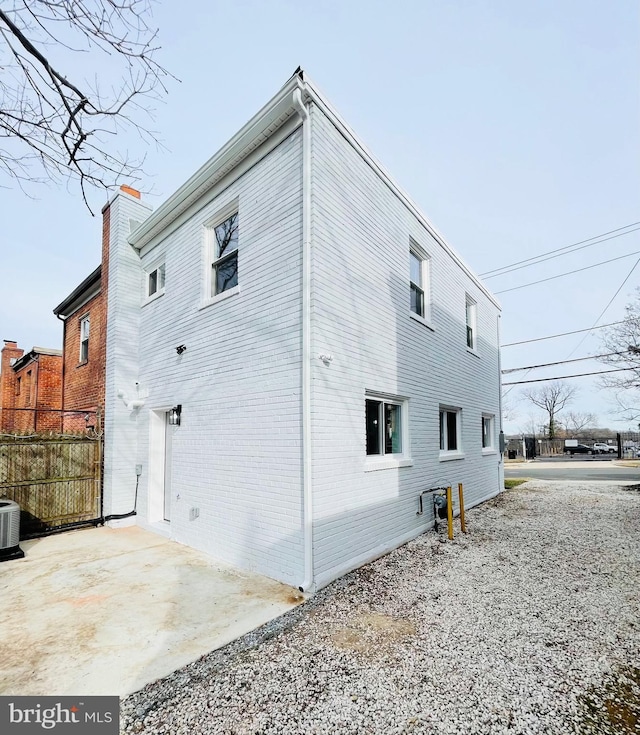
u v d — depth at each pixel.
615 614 3.65
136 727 2.25
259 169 5.52
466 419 9.30
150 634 3.35
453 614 3.67
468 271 9.82
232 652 3.06
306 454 4.39
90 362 9.39
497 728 2.20
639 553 5.58
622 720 2.27
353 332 5.31
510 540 6.29
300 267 4.72
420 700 2.45
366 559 5.17
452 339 8.75
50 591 4.30
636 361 16.16
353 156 5.60
